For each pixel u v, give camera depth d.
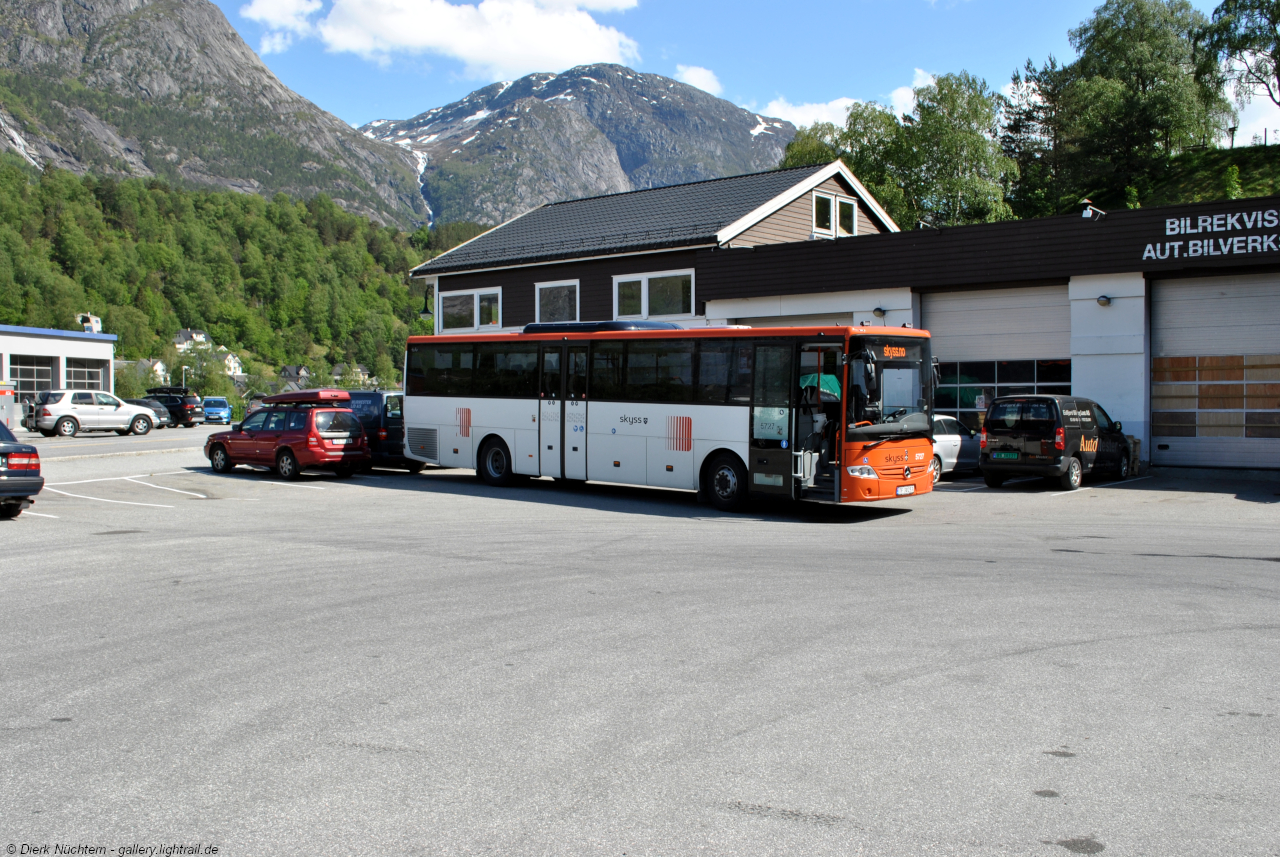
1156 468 20.91
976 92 51.53
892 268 23.17
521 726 5.20
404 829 3.95
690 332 16.67
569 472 18.55
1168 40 75.81
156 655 6.68
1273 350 19.66
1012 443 18.38
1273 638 6.93
